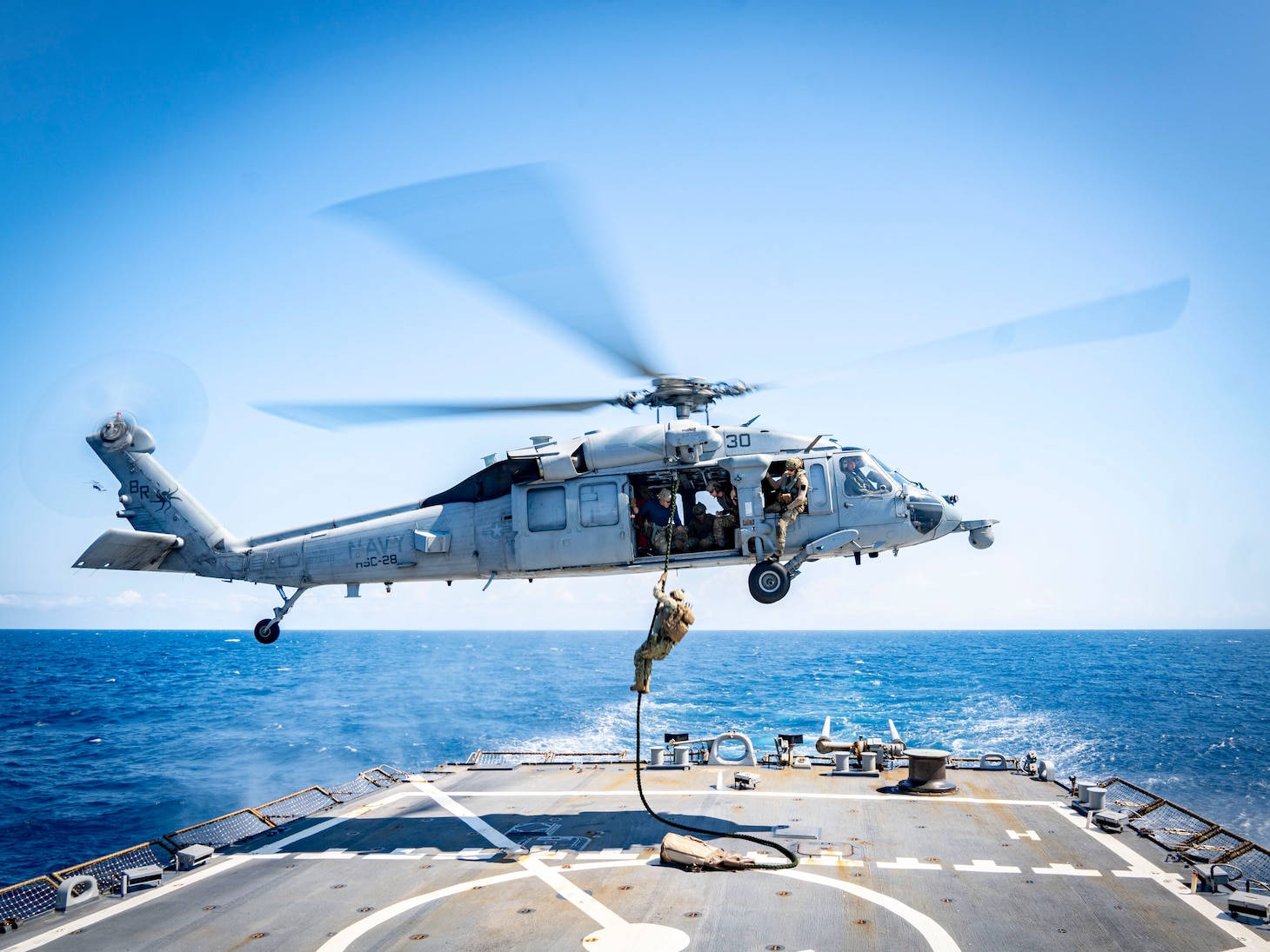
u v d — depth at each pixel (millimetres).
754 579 13219
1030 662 100812
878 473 13742
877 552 13859
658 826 11680
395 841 11281
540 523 13672
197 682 75625
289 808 13070
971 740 37281
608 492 13461
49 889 9039
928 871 9539
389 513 15070
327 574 15141
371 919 8320
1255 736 38531
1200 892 8836
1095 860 9969
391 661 112188
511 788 14430
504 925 8047
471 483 14492
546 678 74688
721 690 60469
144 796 27766
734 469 13141
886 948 7355
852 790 13734
